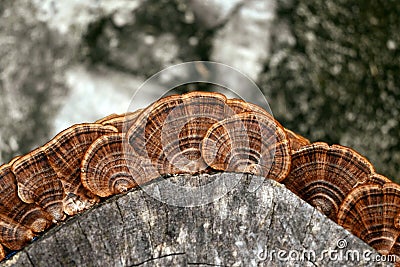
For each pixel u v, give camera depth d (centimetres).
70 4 127
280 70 121
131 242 79
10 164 82
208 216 79
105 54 123
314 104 121
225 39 122
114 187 81
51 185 81
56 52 125
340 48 128
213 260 79
